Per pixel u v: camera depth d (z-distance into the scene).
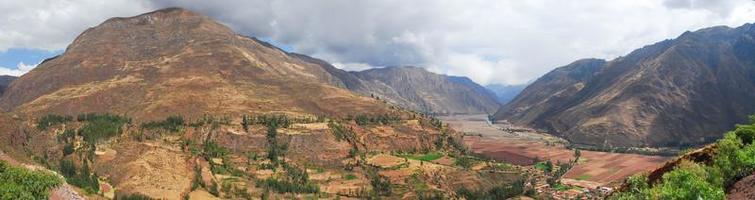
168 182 183.62
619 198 49.91
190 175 198.12
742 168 45.94
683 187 41.06
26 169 81.19
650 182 56.50
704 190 39.75
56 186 83.75
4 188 71.31
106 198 160.50
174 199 169.75
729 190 44.47
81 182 161.88
